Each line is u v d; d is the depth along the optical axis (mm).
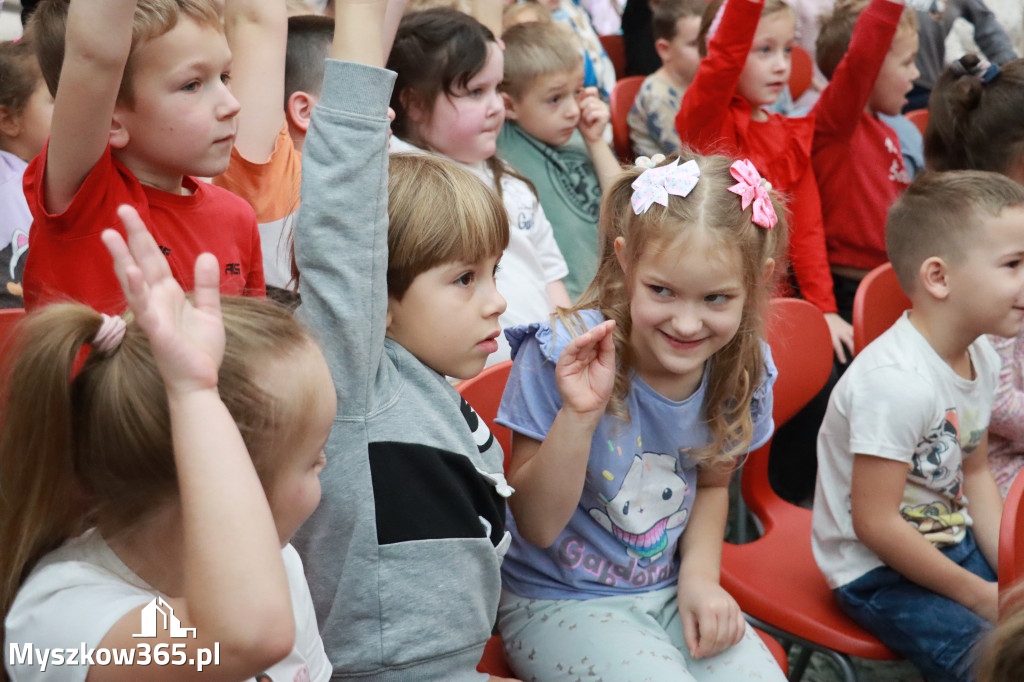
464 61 2400
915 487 1870
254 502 859
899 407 1776
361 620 1283
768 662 1602
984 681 1101
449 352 1395
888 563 1795
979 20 4352
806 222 3189
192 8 1556
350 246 1263
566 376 1419
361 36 1333
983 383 1971
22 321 1018
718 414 1668
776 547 2061
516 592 1664
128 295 828
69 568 1004
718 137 3088
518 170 2947
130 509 995
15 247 2160
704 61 2998
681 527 1720
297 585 1208
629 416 1607
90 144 1473
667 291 1497
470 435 1394
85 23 1359
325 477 1281
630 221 1525
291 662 1184
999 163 2523
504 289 2512
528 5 3566
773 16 3125
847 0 3850
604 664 1519
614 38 4586
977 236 1814
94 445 971
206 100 1593
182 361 849
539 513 1499
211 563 833
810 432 2713
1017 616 1069
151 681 894
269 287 2111
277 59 2160
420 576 1291
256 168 2111
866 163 3328
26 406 974
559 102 2941
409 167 1404
